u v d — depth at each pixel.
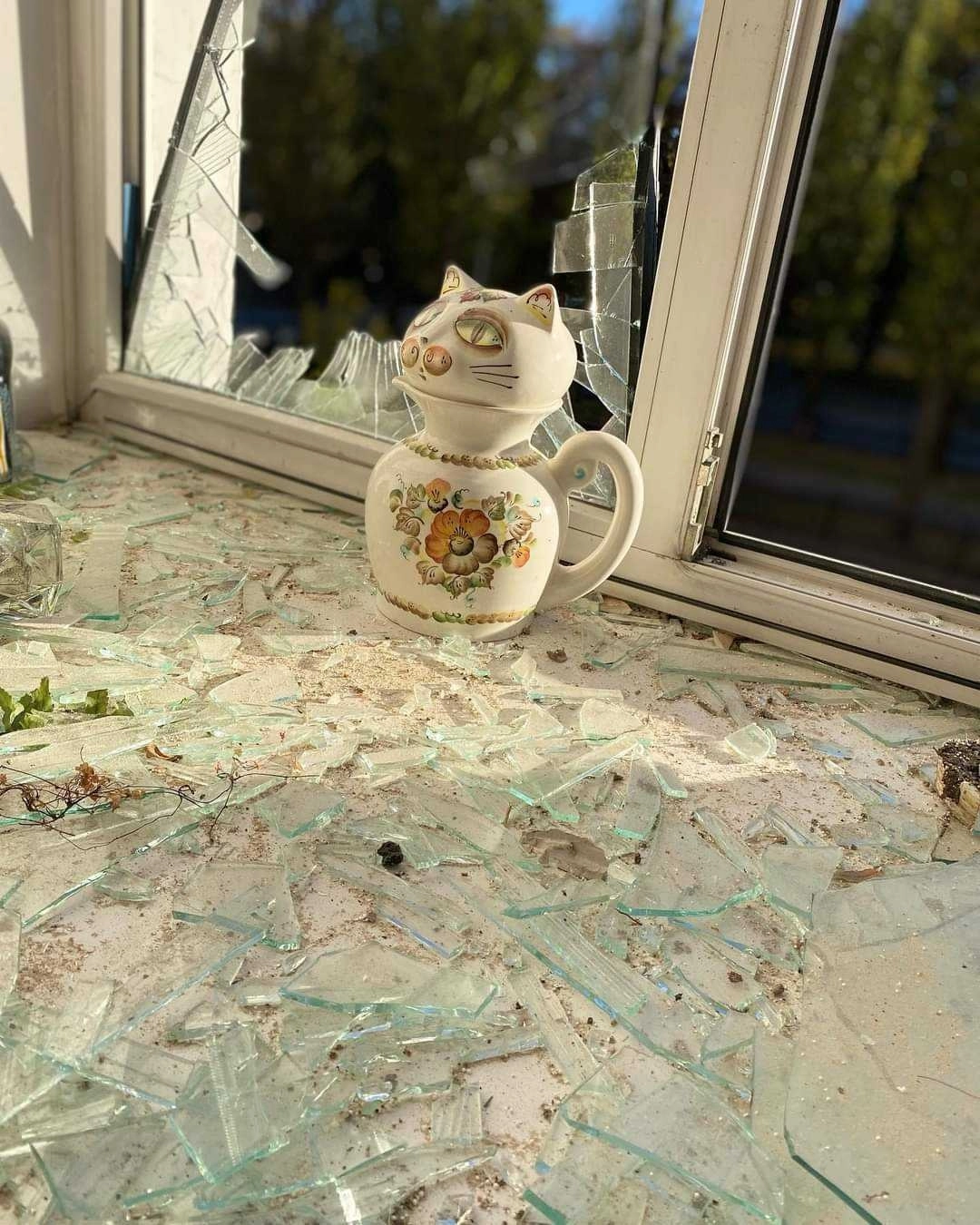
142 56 0.90
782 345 2.99
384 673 0.67
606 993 0.46
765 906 0.52
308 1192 0.39
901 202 2.58
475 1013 0.44
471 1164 0.39
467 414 0.64
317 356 0.94
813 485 2.97
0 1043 0.41
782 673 0.72
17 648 0.64
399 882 0.51
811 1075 0.43
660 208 0.73
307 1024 0.44
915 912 0.52
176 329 1.00
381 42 2.98
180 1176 0.38
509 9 2.89
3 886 0.48
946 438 2.92
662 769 0.61
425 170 3.16
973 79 2.36
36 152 0.91
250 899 0.49
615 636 0.75
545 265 3.29
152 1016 0.43
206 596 0.74
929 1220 0.38
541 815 0.57
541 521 0.67
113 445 0.99
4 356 0.84
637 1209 0.39
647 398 0.74
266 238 3.24
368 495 0.71
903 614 0.72
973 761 0.62
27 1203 0.37
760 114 0.65
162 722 0.59
